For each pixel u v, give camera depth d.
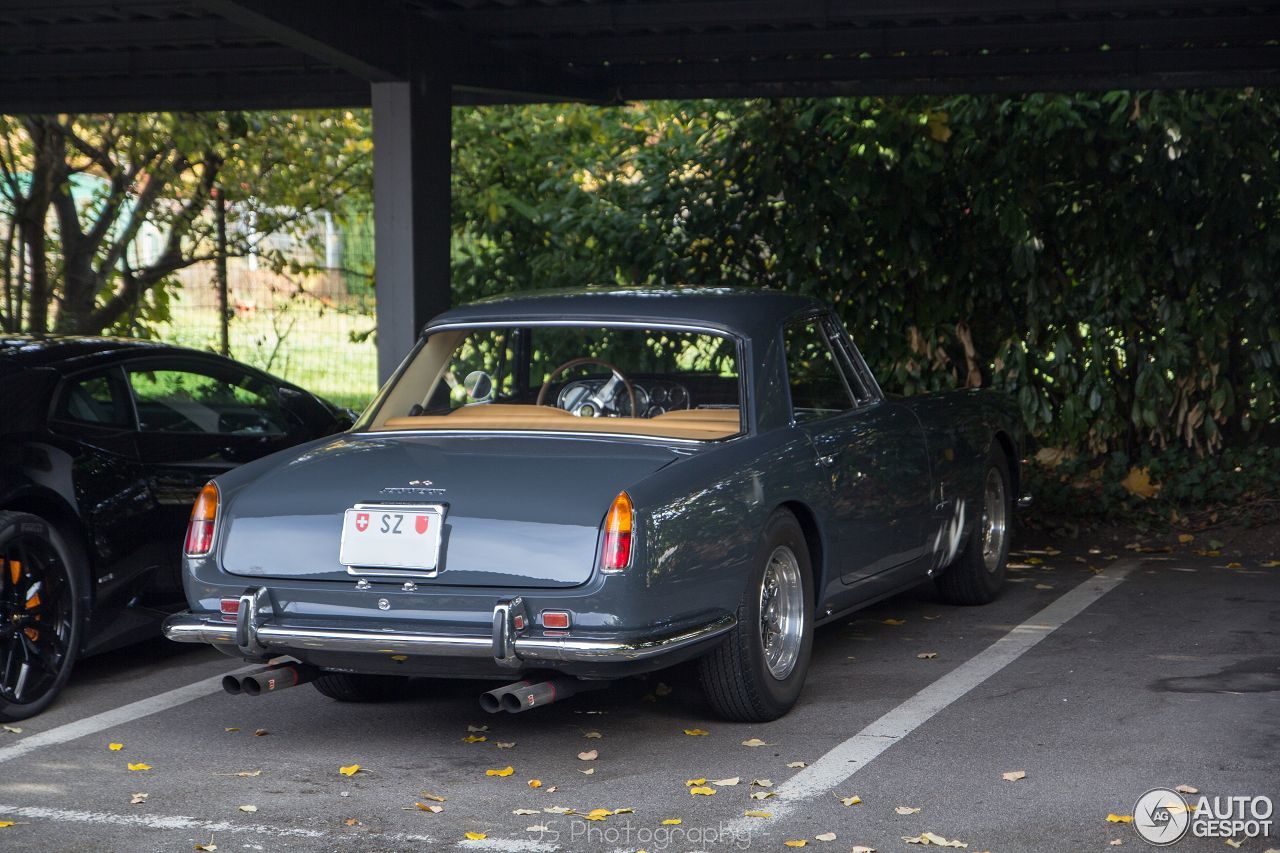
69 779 4.95
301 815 4.55
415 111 8.09
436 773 4.98
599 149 13.77
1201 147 10.72
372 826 4.45
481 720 5.67
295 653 4.96
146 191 14.84
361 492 4.97
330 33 7.34
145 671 6.60
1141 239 11.09
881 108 11.19
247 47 10.05
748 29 9.46
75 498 6.02
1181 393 11.30
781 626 5.57
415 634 4.70
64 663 5.91
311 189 15.00
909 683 6.09
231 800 4.71
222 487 5.17
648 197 12.13
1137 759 4.97
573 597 4.66
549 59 9.78
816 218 11.57
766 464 5.37
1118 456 11.25
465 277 13.30
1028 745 5.16
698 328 5.75
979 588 7.61
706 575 4.98
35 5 8.23
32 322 14.43
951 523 7.04
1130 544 9.59
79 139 14.40
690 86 10.84
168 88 11.13
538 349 5.99
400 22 7.95
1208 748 5.08
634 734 5.41
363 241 15.45
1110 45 9.56
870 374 6.66
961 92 10.37
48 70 10.52
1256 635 6.89
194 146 13.99
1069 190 11.16
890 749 5.15
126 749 5.32
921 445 6.67
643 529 4.71
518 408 5.71
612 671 4.71
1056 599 7.87
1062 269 11.41
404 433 5.66
